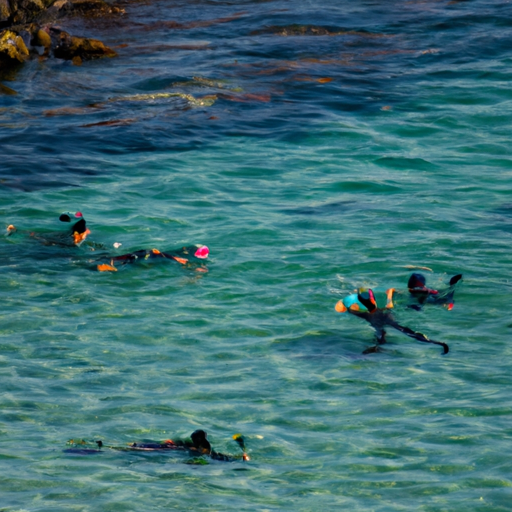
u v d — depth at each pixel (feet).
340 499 77.61
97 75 283.38
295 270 139.44
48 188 180.34
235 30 348.18
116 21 363.56
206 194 179.22
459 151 209.46
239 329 119.14
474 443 87.71
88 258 145.18
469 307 124.77
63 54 304.30
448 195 178.19
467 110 241.35
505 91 257.34
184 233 156.87
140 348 113.29
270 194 180.24
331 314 123.65
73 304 126.82
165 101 253.03
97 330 118.42
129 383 103.24
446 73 278.26
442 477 81.46
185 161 201.16
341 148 212.64
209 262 143.23
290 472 82.99
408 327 118.52
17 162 195.72
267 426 92.58
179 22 366.02
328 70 285.43
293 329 119.14
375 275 136.56
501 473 81.76
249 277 137.18
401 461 84.69
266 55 306.55
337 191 182.29
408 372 105.81
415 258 143.02
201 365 108.47
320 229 158.20
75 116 237.86
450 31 329.31
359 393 100.27
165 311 124.77
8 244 150.10
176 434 90.58
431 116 237.04
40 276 136.98
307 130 226.17
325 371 106.32
